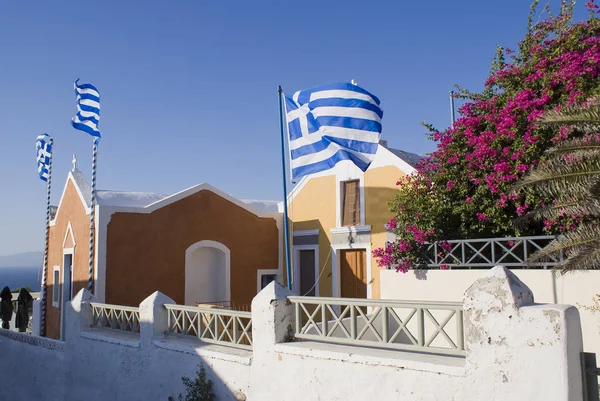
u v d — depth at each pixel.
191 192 15.08
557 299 8.18
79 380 10.02
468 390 4.81
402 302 5.58
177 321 8.50
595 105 7.37
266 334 6.67
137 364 8.65
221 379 7.20
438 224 10.45
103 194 15.47
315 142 11.90
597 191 7.46
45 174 17.78
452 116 14.70
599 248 7.00
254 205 19.62
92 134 14.03
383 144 16.44
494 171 9.83
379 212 14.25
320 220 15.89
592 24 10.13
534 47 10.45
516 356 4.54
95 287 13.18
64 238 16.09
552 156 8.91
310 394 6.09
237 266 15.91
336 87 11.74
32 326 18.05
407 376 5.26
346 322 9.90
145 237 14.09
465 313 4.91
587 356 4.46
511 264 8.85
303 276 16.50
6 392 12.74
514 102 9.79
